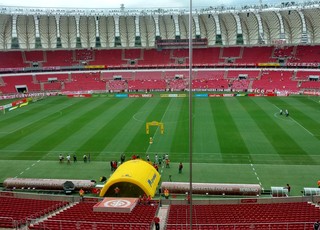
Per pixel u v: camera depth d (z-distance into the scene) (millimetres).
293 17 114812
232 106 80750
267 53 120750
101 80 116750
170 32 127000
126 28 126250
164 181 38500
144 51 128000
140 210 27625
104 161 44969
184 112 73812
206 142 51688
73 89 111188
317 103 82375
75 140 53875
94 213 26781
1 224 24203
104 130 59312
